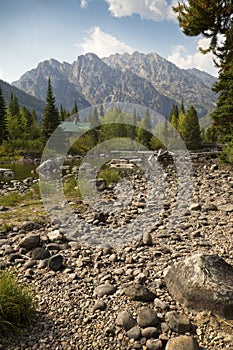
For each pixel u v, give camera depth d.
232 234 5.96
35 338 3.04
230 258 4.84
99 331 3.15
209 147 25.42
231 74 13.64
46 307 3.61
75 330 3.17
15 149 40.19
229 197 9.42
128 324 3.19
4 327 3.08
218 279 3.49
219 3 12.85
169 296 3.75
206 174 14.28
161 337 3.01
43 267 4.68
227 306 3.26
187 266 3.80
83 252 5.30
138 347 2.92
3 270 4.48
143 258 5.01
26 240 5.38
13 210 8.65
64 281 4.26
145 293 3.71
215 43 14.20
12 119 52.72
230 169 15.09
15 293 3.33
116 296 3.81
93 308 3.54
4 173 20.11
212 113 14.84
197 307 3.40
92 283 4.22
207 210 7.91
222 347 2.87
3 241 5.75
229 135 14.68
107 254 5.28
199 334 3.06
